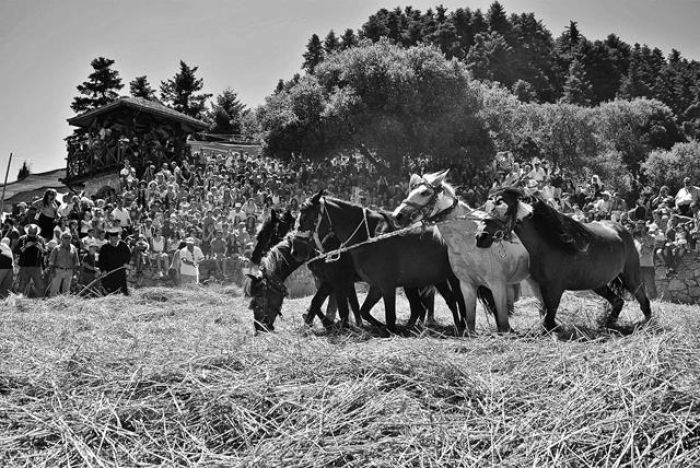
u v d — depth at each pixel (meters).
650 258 17.98
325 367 5.41
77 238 16.27
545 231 8.39
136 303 12.55
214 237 20.30
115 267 14.95
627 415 4.23
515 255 8.73
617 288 9.75
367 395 4.80
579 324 8.98
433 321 10.27
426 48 40.84
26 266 14.52
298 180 32.75
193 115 89.94
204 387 4.97
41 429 4.52
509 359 5.73
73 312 10.47
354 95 39.00
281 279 9.72
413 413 4.55
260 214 23.75
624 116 72.56
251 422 4.47
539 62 111.50
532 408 4.62
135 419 4.62
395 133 37.88
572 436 4.09
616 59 123.06
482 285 9.46
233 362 5.63
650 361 4.95
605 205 21.94
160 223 20.39
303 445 4.17
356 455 4.00
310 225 9.40
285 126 38.38
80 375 5.42
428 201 8.57
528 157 51.06
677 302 17.86
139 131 33.91
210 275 19.19
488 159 39.34
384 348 5.91
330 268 9.80
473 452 4.05
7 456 4.23
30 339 7.06
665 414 4.22
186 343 6.43
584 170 55.25
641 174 67.38
